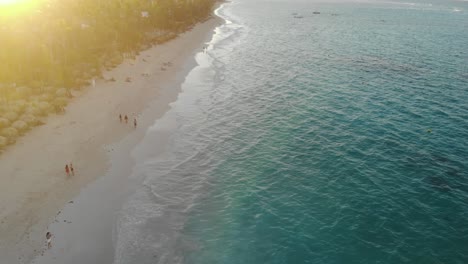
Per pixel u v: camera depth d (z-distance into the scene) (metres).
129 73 77.00
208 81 76.25
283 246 32.59
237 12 197.62
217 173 43.94
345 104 63.59
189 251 31.88
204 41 116.25
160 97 65.94
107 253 30.84
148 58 89.94
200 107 62.91
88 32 92.75
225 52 102.38
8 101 55.47
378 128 54.22
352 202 38.12
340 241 33.00
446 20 169.62
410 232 33.94
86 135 49.94
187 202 38.50
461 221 35.19
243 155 48.00
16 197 36.53
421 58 93.94
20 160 42.88
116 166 43.62
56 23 99.50
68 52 78.75
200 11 161.38
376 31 136.50
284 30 140.00
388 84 73.38
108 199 37.69
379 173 43.03
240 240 33.31
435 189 39.94
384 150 48.09
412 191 39.69
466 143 49.53
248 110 62.19
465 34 130.50
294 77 79.25
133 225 34.50
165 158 46.59
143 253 31.23
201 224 35.34
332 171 43.78
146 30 119.38
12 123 50.06
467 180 41.47
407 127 54.34
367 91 69.56
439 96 66.38
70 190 38.47
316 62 91.06
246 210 37.31
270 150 49.12
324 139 51.56
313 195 39.50
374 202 38.03
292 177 42.84
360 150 48.16
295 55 98.62
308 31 137.38
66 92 62.03
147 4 133.38
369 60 92.31
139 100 63.72
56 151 45.38
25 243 31.05
